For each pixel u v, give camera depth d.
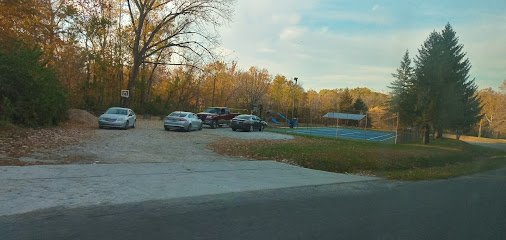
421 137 28.17
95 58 31.84
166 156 12.07
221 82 59.31
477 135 60.47
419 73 26.70
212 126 29.80
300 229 5.03
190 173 9.11
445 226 5.52
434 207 6.89
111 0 34.75
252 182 8.57
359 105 80.25
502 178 11.96
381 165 13.23
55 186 6.71
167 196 6.61
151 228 4.79
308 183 8.93
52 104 18.97
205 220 5.29
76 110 26.17
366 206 6.73
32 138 13.59
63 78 28.08
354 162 12.95
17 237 4.25
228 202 6.52
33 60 18.64
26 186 6.54
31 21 23.73
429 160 15.94
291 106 63.41
